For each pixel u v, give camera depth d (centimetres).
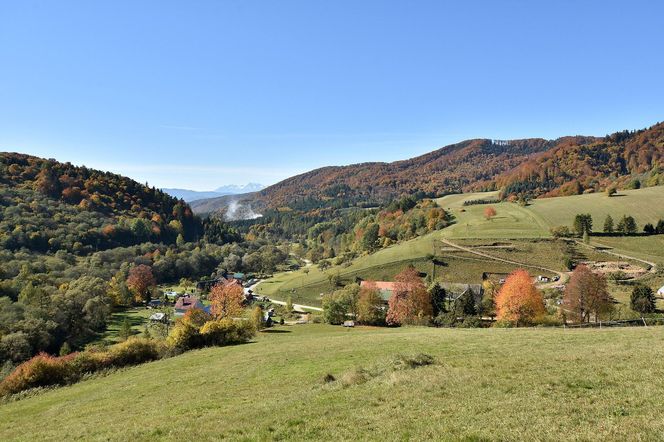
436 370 2473
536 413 1541
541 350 3047
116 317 12725
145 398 3198
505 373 2241
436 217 19888
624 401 1598
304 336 6488
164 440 1836
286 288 16675
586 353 2680
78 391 4053
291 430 1700
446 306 10538
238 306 10081
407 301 9350
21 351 7775
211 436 1767
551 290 10531
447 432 1445
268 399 2500
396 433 1505
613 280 10881
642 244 13500
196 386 3406
